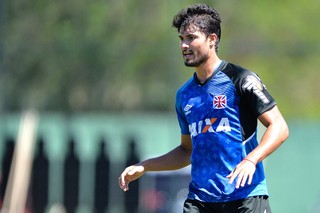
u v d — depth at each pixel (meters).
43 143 50.62
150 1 86.25
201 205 21.64
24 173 47.41
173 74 66.75
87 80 79.12
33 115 50.56
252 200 21.23
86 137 54.19
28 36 81.62
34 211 49.81
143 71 83.50
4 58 70.94
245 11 96.25
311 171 54.75
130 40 83.38
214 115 21.34
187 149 23.08
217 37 21.53
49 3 82.25
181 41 21.55
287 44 73.94
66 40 78.38
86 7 83.56
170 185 48.06
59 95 78.00
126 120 55.47
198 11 21.42
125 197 49.69
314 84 97.75
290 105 97.94
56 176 50.53
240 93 21.16
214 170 21.36
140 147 52.25
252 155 20.03
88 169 50.78
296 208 54.69
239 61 95.88
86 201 50.50
